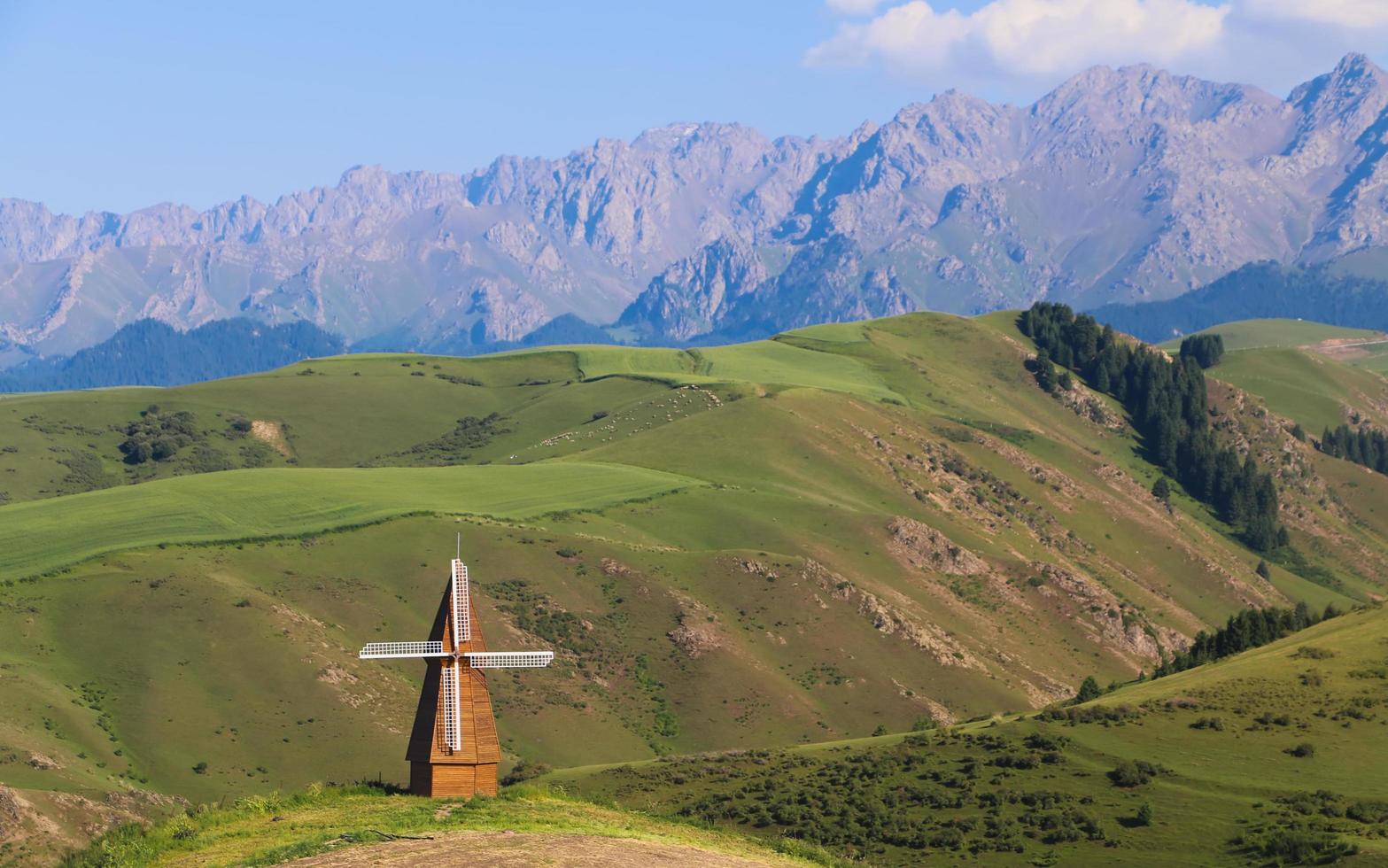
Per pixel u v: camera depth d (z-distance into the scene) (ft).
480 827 174.40
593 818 189.16
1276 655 378.53
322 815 179.32
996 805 296.30
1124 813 284.20
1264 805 279.90
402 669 525.75
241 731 452.35
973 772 315.58
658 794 330.13
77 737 426.10
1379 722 316.81
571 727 507.30
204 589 528.22
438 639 191.83
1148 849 266.98
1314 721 320.50
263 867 159.33
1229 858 257.55
